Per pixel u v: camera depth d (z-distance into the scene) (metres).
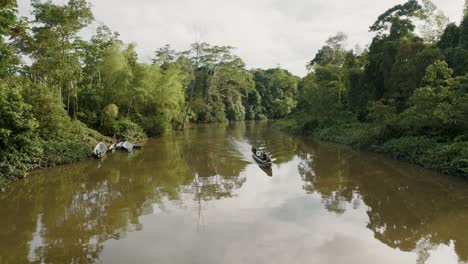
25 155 16.12
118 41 31.70
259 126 53.91
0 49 13.67
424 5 29.28
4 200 12.59
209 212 10.88
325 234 8.96
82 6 21.97
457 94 16.17
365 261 7.48
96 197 12.93
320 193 12.88
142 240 8.75
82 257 7.88
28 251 8.25
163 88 36.75
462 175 13.72
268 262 7.39
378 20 35.19
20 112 15.18
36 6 20.95
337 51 47.41
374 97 31.66
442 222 9.63
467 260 7.49
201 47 52.44
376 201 11.72
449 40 25.97
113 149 24.92
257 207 11.31
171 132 40.62
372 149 21.97
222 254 7.82
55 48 21.97
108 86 30.80
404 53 26.84
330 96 35.75
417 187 13.13
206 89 59.72
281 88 86.06
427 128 18.67
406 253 7.86
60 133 20.62
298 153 23.52
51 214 11.01
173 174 17.00
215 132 42.03
